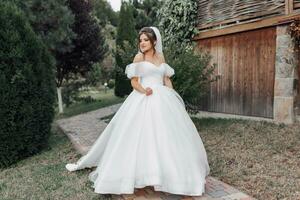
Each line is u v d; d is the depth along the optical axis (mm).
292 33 6031
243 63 7207
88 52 13000
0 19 5605
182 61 6848
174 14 8422
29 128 5844
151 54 4000
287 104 6230
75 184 4148
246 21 6992
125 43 7977
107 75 22219
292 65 6113
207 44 8172
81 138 6996
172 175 3393
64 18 10242
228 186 3754
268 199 3365
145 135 3535
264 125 6320
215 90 8000
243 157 4633
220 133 6121
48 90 6223
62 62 12695
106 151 3820
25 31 5891
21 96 5656
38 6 9719
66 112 13281
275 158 4535
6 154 5562
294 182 3713
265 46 6684
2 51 5426
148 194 3643
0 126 5430
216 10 7711
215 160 4598
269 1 6461
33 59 5910
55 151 6152
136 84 3775
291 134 5488
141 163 3459
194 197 3500
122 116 3787
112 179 3459
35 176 4691
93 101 16719
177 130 3596
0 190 4293
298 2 5980
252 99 7043
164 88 3861
